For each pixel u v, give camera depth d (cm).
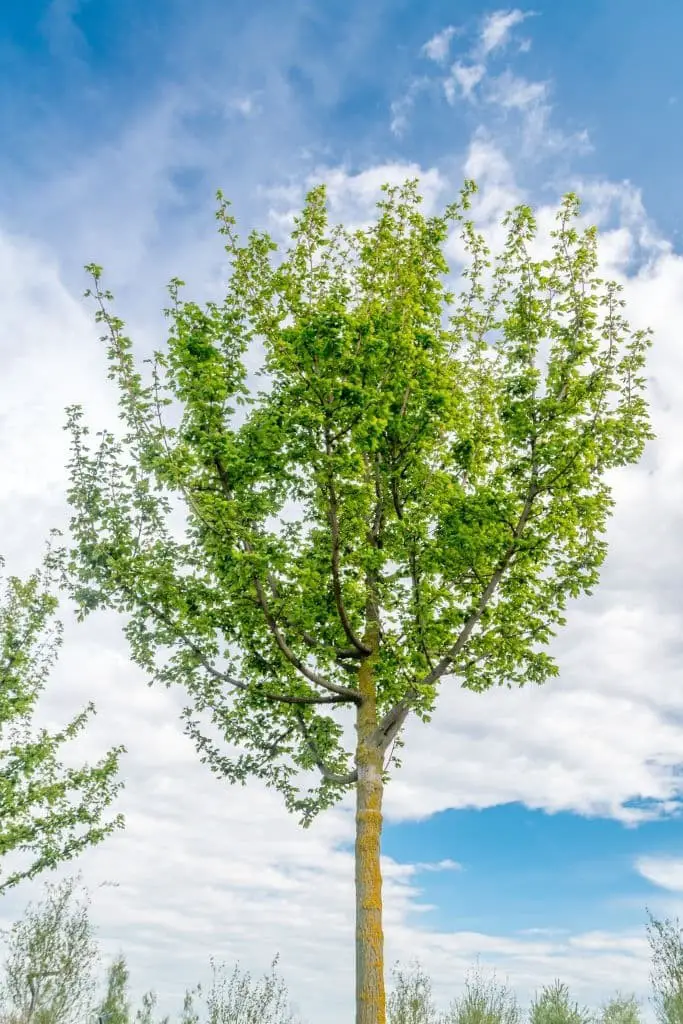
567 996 2072
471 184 1508
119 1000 2194
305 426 1202
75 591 1344
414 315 1360
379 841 1203
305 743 1467
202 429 1309
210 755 1472
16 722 1852
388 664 1315
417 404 1366
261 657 1423
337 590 1241
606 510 1397
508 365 1379
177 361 1315
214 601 1386
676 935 1838
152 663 1407
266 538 1248
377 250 1468
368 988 1078
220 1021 2034
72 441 1371
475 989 2031
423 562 1383
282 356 1268
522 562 1417
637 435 1378
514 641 1405
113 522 1351
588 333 1338
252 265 1455
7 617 1917
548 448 1284
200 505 1280
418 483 1420
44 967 1956
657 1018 1788
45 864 1758
